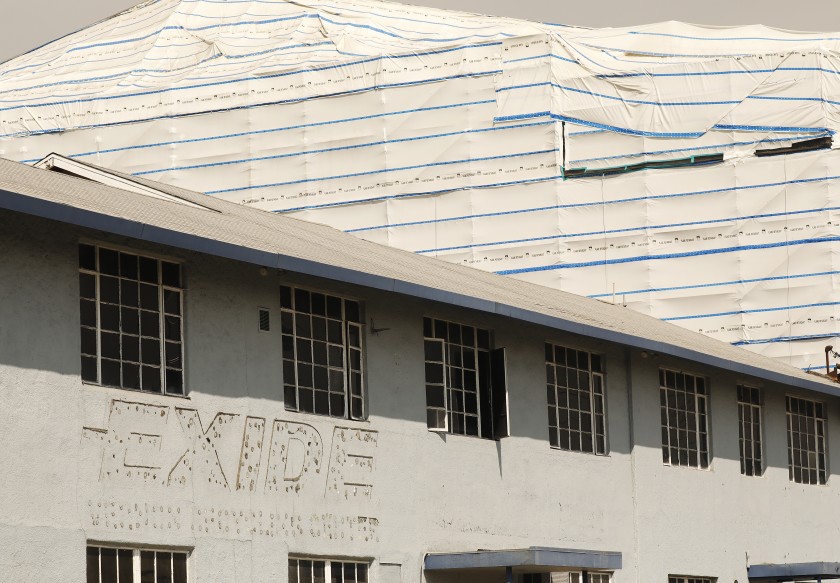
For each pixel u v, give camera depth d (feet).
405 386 69.36
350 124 144.56
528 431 76.48
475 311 73.41
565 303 93.76
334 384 66.03
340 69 145.48
